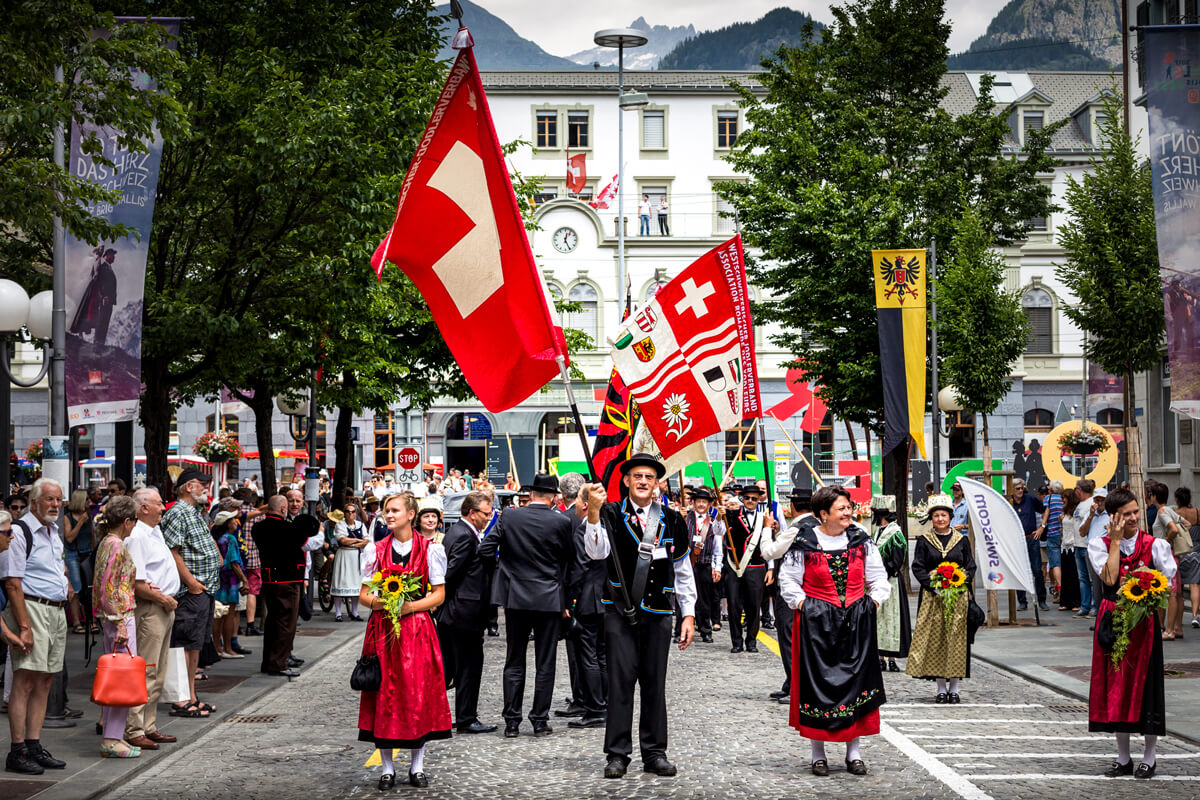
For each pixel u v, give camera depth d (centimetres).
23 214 1128
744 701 1245
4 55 1099
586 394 5591
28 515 923
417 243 866
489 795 828
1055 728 1084
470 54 846
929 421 5400
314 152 1698
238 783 880
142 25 1244
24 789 842
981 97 3025
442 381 2811
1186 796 809
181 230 1839
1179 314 1402
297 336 1906
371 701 869
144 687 956
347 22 2005
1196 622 1791
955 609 1218
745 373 1389
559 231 5812
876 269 2295
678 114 6128
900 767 910
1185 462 2509
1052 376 5603
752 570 1686
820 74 3006
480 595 1080
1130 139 1930
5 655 930
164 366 1881
